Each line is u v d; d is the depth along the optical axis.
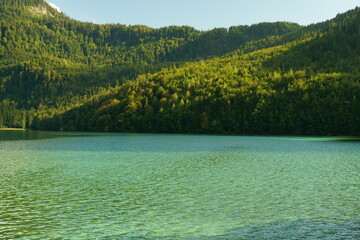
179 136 161.50
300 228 25.36
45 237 23.81
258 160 64.12
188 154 75.44
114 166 56.09
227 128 186.50
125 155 73.44
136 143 111.50
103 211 29.83
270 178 44.72
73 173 49.06
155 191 37.28
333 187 39.12
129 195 35.44
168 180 43.50
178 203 32.31
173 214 28.92
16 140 129.62
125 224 26.45
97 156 71.62
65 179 44.31
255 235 23.98
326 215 28.47
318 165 57.16
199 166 56.00
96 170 51.78
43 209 30.41
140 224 26.42
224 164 58.50
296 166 55.88
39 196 35.09
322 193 36.22
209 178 44.78
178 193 36.31
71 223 26.70
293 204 31.86
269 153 77.31
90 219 27.66
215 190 37.62
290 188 38.56
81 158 68.06
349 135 159.12
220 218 27.78
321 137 149.50
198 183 41.50
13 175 47.28
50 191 37.31
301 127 169.75
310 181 42.66
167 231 24.88
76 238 23.61
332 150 85.00
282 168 53.59
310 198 34.12
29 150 86.25
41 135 173.88
